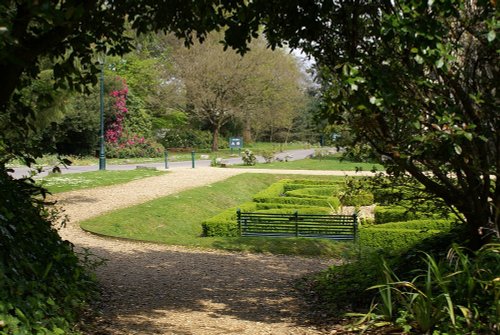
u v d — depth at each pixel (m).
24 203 5.68
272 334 4.96
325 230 12.12
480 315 4.00
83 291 5.70
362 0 4.79
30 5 3.13
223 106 42.56
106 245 11.05
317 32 5.17
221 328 5.23
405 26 3.82
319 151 38.31
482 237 5.23
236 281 8.25
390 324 4.38
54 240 5.84
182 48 41.09
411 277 5.44
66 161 5.91
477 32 4.31
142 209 14.70
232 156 41.97
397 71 4.38
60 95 11.13
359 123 4.75
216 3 5.98
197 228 14.61
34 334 3.66
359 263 7.93
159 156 40.06
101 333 4.65
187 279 8.27
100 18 6.02
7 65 4.33
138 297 6.78
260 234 12.45
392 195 6.32
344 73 4.08
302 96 49.84
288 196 17.64
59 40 4.52
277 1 5.44
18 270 4.19
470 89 4.60
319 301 6.59
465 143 4.69
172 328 5.17
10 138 5.98
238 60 40.47
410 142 4.66
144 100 43.06
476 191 5.16
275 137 64.50
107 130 37.41
